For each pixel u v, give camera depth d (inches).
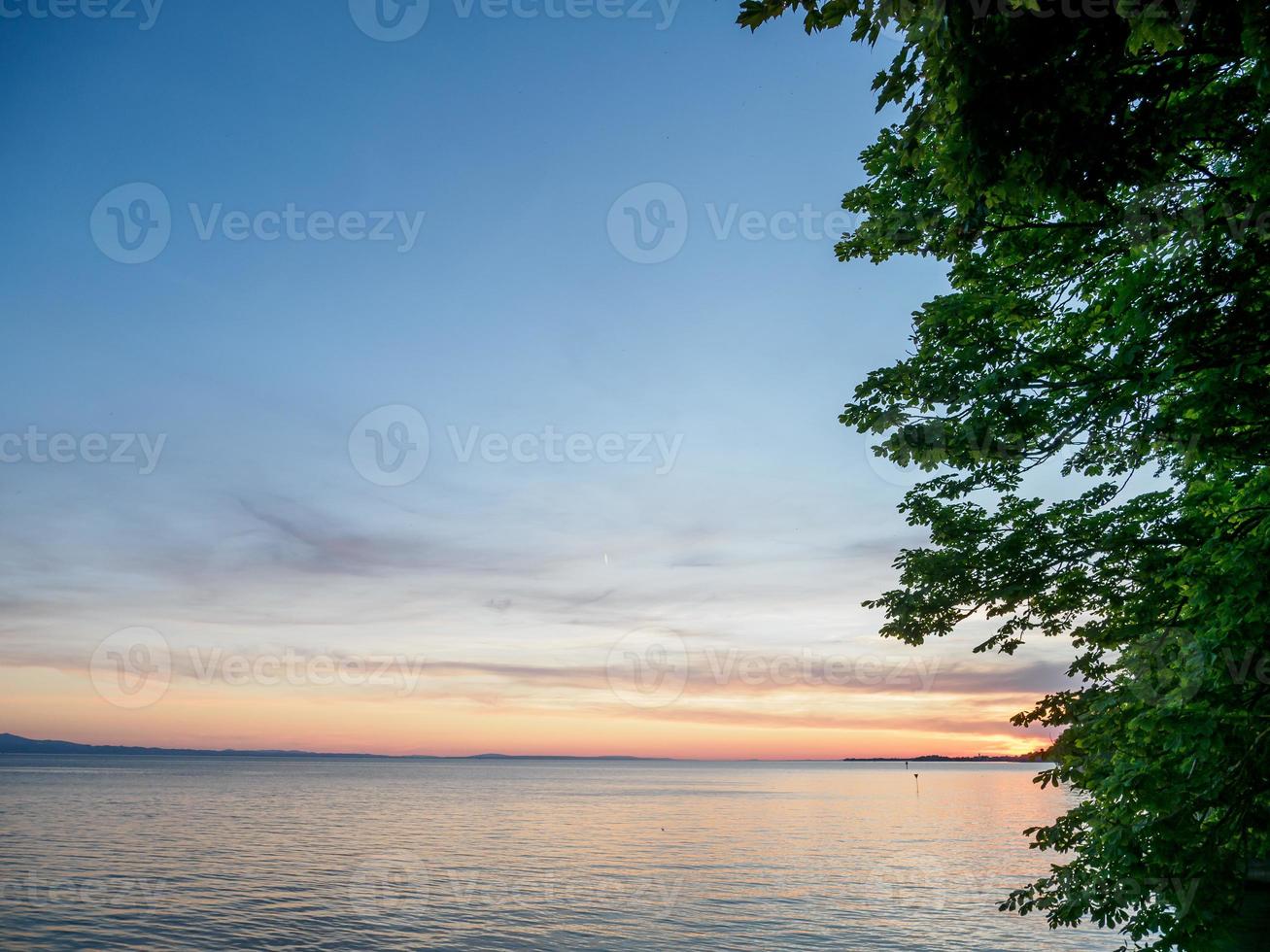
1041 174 252.1
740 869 2255.2
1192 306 346.9
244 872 2087.8
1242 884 350.6
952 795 7662.4
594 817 4249.5
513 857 2506.2
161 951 1294.3
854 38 238.7
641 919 1560.0
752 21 239.9
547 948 1348.4
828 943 1362.0
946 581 509.4
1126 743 411.8
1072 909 386.9
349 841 2878.9
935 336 506.6
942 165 253.3
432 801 5462.6
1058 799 6648.6
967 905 1688.0
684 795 7057.1
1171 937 350.3
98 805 4335.6
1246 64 310.8
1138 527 473.1
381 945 1357.0
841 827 3747.5
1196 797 355.3
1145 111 255.0
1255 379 343.0
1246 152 297.7
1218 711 345.1
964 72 233.3
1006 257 469.7
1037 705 514.9
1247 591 321.4
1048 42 228.2
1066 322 479.8
